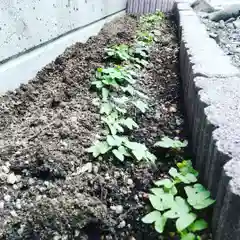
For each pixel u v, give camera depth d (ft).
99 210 3.85
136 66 7.64
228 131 3.69
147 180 4.42
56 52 7.51
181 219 3.60
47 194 3.97
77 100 5.97
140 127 5.50
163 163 4.85
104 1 10.98
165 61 8.09
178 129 5.48
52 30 7.23
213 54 6.04
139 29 11.01
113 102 5.93
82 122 5.25
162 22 12.05
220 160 3.43
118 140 4.76
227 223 3.11
